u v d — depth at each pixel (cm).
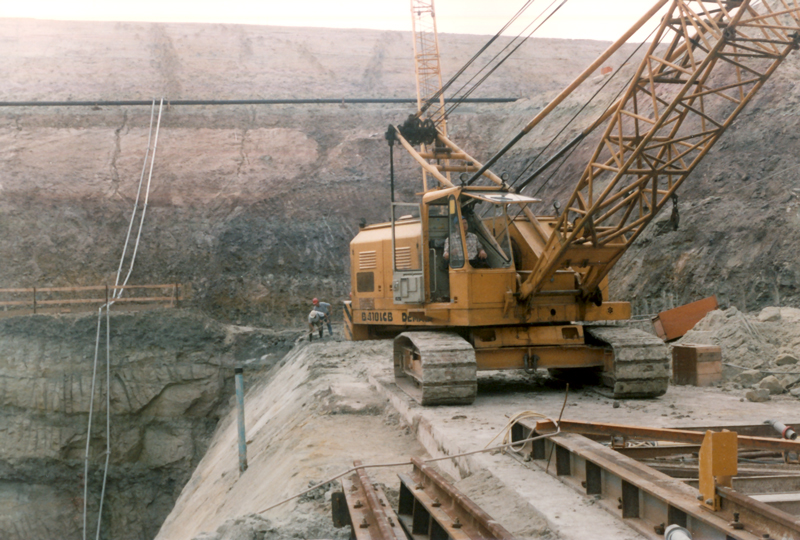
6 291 3231
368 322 1333
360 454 894
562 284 1133
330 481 732
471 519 497
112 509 2688
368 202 4006
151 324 2930
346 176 4203
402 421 1059
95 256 3522
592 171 1044
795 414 932
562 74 5981
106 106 4766
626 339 1091
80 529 2642
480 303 1082
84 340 2828
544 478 640
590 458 561
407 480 638
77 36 5991
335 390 1298
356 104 5047
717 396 1112
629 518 505
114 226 3691
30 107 4688
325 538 590
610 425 650
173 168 4178
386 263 1266
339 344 2312
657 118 977
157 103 4847
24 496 2680
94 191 3916
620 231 1075
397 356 1253
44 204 3734
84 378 2745
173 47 5888
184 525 1295
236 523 635
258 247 3644
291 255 3631
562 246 1031
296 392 1587
